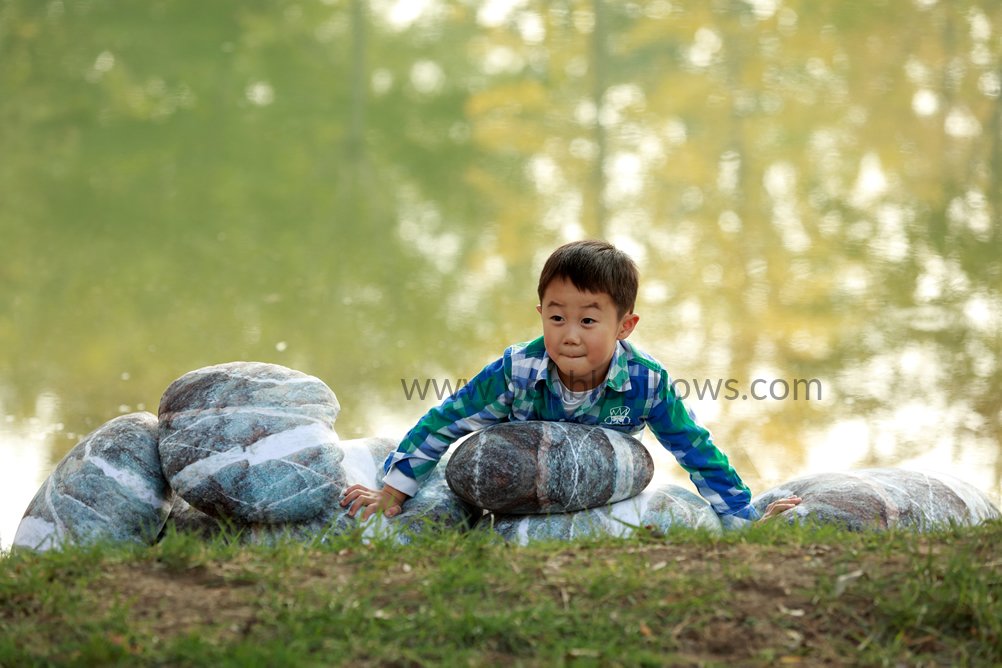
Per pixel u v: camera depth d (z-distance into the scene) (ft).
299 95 112.57
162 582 19.67
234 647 17.35
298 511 26.05
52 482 27.14
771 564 20.03
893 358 52.90
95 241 72.49
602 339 25.58
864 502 27.04
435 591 18.99
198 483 26.02
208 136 100.63
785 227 76.54
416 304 61.87
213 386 27.09
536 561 20.21
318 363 51.65
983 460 41.16
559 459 25.82
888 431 44.34
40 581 19.52
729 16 119.03
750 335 56.59
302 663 16.96
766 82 107.04
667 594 18.92
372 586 19.31
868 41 111.65
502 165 94.43
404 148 99.55
